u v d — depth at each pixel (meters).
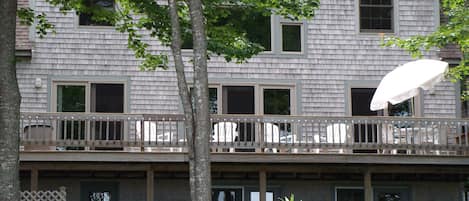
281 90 23.17
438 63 18.75
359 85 23.34
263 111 22.94
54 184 21.44
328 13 23.56
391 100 18.55
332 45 23.45
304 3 18.69
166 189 21.83
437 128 21.19
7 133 13.98
